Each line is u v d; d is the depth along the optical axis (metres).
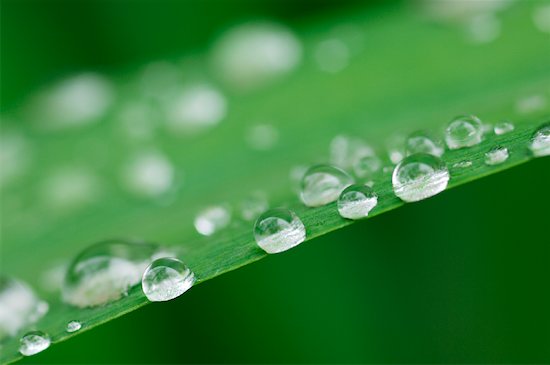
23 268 0.11
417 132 0.09
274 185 0.10
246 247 0.09
